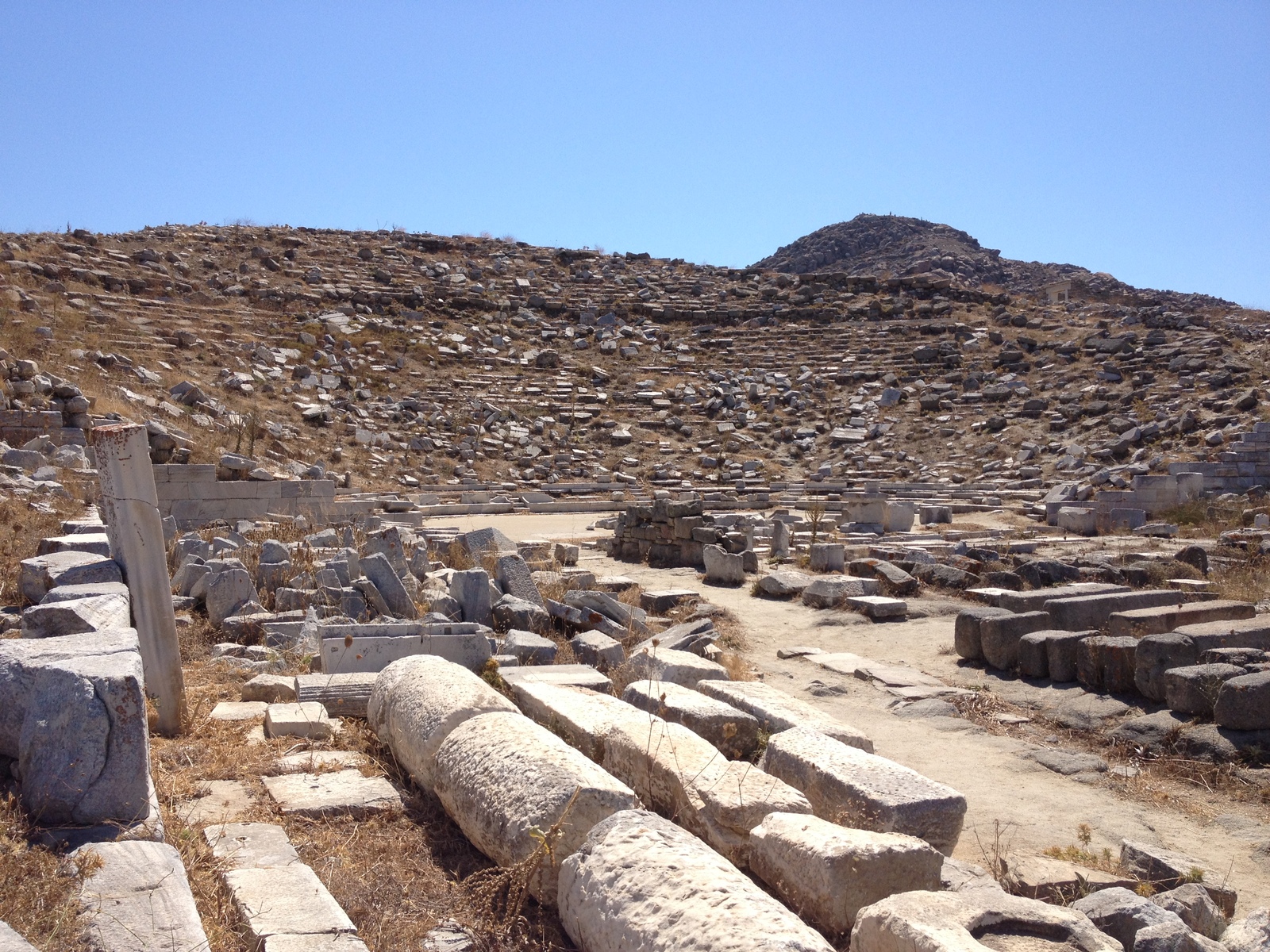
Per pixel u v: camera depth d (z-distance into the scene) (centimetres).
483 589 1229
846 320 4825
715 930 380
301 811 609
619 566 2025
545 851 492
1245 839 740
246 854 523
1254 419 3181
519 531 2555
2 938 339
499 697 659
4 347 2666
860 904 472
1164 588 1575
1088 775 866
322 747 744
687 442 3812
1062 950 432
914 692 1102
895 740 960
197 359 3356
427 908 504
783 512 2809
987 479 3400
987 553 1898
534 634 1127
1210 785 844
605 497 3259
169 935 389
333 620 1086
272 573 1283
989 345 4384
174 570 1370
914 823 568
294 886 481
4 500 1692
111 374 2853
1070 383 3903
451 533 2102
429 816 620
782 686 1145
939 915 425
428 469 3231
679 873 423
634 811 483
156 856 454
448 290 4581
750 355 4506
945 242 8325
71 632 644
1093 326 4409
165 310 3678
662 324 4775
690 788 570
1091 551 2128
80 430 2311
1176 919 517
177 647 764
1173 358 3856
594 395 4025
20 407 2297
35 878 426
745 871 538
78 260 3797
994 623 1186
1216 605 1230
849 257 8556
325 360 3653
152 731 750
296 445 3025
